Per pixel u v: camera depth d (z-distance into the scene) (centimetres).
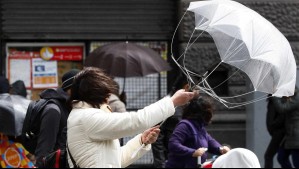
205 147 1241
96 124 792
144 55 1619
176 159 1227
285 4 1823
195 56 1805
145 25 1856
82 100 829
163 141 1405
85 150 799
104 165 799
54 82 1856
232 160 762
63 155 906
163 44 1867
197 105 1236
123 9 1853
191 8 887
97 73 837
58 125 1079
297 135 1609
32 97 1852
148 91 1881
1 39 1831
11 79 1842
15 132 1059
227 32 845
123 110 1428
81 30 1845
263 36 835
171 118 1386
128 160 871
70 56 1859
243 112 1825
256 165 762
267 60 830
